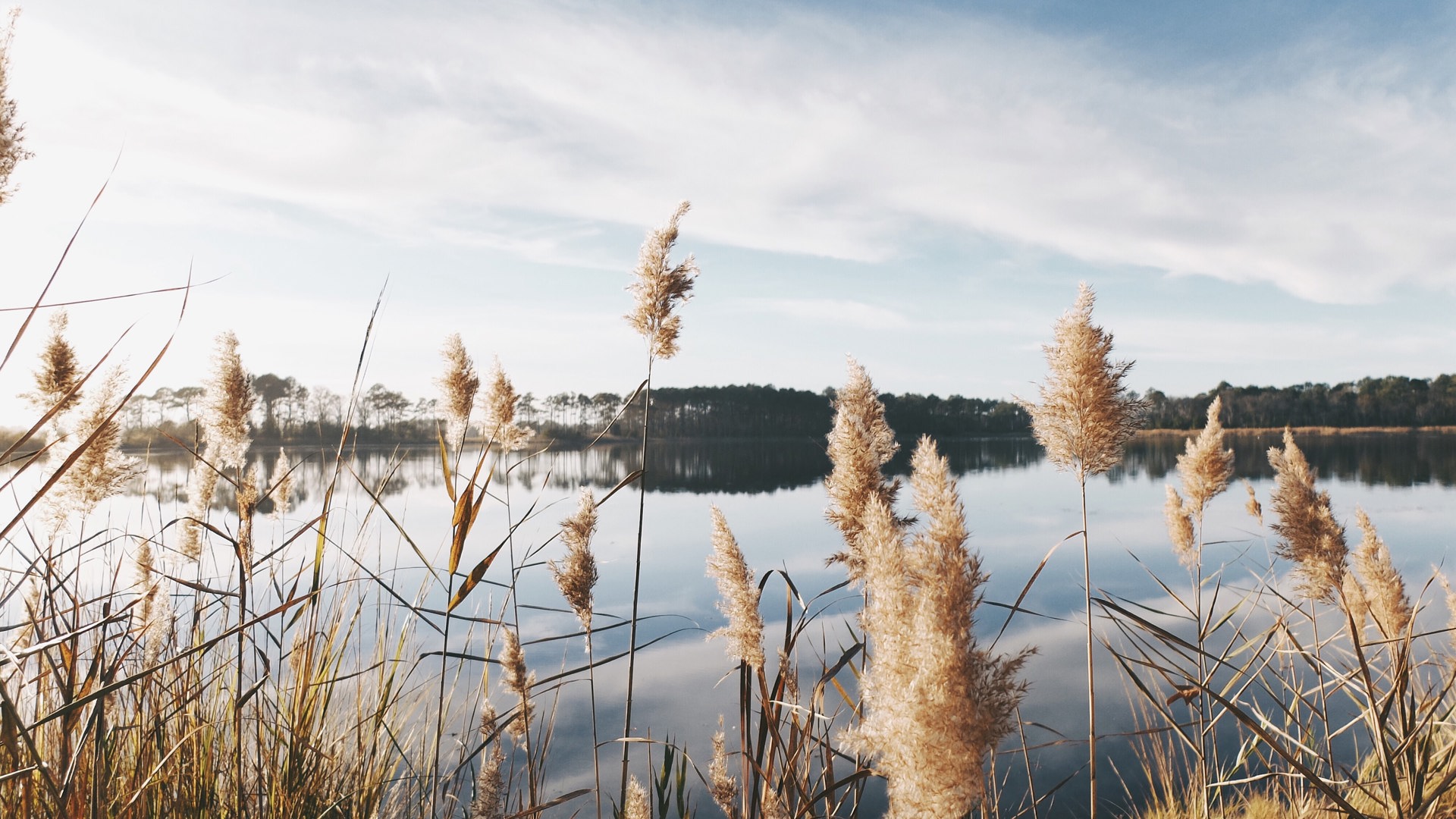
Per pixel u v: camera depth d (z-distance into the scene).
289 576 3.75
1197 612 4.59
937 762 1.78
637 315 3.36
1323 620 5.51
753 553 20.38
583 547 3.27
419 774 3.34
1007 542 21.03
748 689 2.79
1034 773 6.70
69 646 2.50
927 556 1.85
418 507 23.12
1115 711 8.29
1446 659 4.01
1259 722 3.92
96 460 2.69
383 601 4.16
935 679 1.79
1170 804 4.87
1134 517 25.73
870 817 5.39
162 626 2.70
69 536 2.73
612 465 63.56
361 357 3.10
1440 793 3.10
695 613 14.35
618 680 10.21
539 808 2.96
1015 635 11.96
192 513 3.62
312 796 3.15
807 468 61.56
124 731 2.86
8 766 2.38
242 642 2.88
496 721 3.00
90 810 2.28
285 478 3.18
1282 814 4.28
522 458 3.53
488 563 3.22
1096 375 2.89
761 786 2.89
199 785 2.86
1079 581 15.81
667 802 3.22
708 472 55.41
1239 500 25.84
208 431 3.15
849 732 1.93
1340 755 5.30
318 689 3.31
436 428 3.47
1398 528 20.52
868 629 2.00
